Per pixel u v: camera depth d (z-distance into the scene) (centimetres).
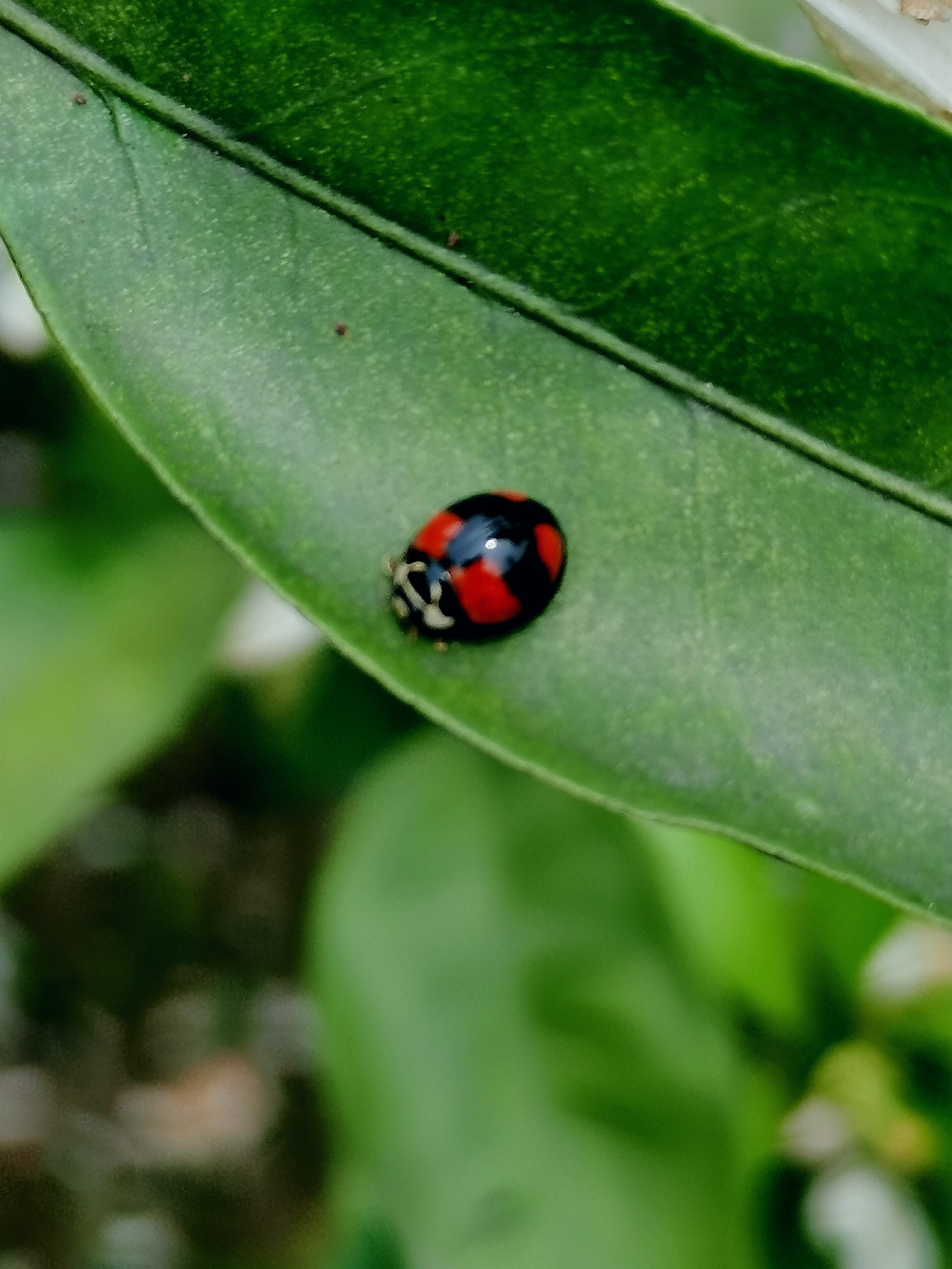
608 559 9
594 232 9
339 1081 12
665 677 9
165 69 8
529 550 9
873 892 9
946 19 9
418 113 9
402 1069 12
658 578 9
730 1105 11
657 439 9
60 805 11
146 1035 18
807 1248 12
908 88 9
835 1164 12
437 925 12
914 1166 12
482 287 9
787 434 9
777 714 9
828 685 9
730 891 12
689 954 12
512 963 12
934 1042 12
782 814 9
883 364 9
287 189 9
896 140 8
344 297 9
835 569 9
